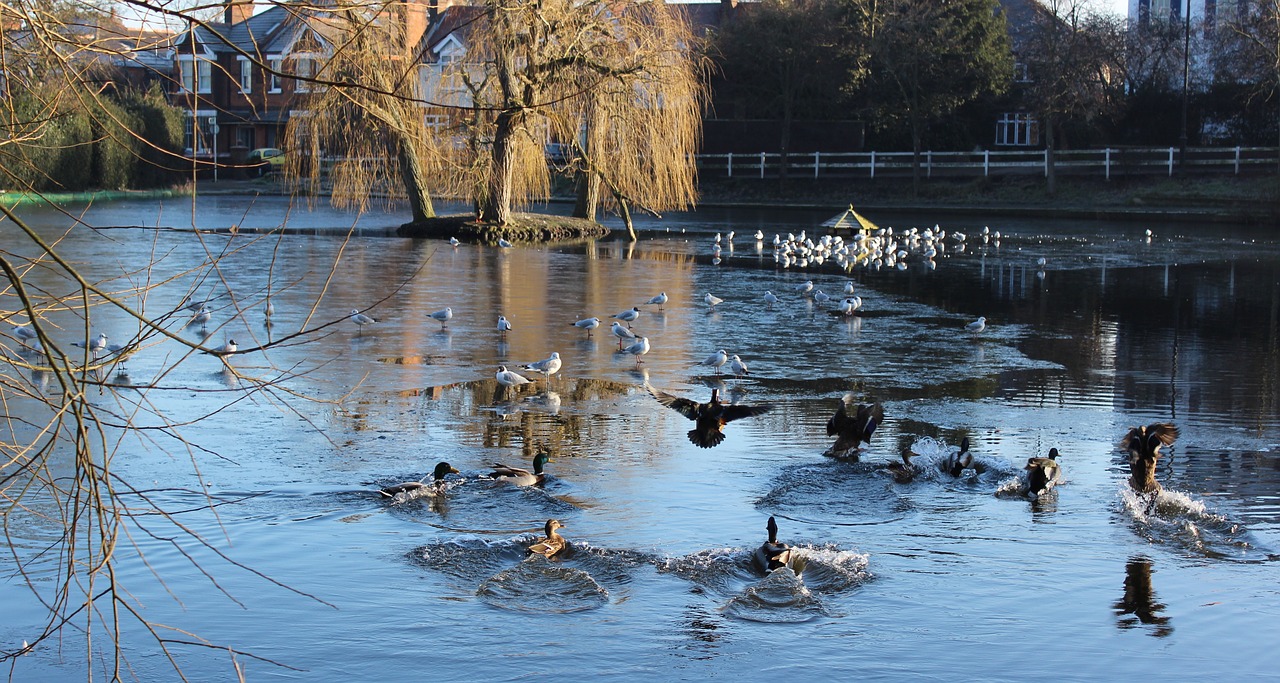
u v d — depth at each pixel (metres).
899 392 17.70
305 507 11.59
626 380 18.12
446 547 10.59
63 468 12.31
